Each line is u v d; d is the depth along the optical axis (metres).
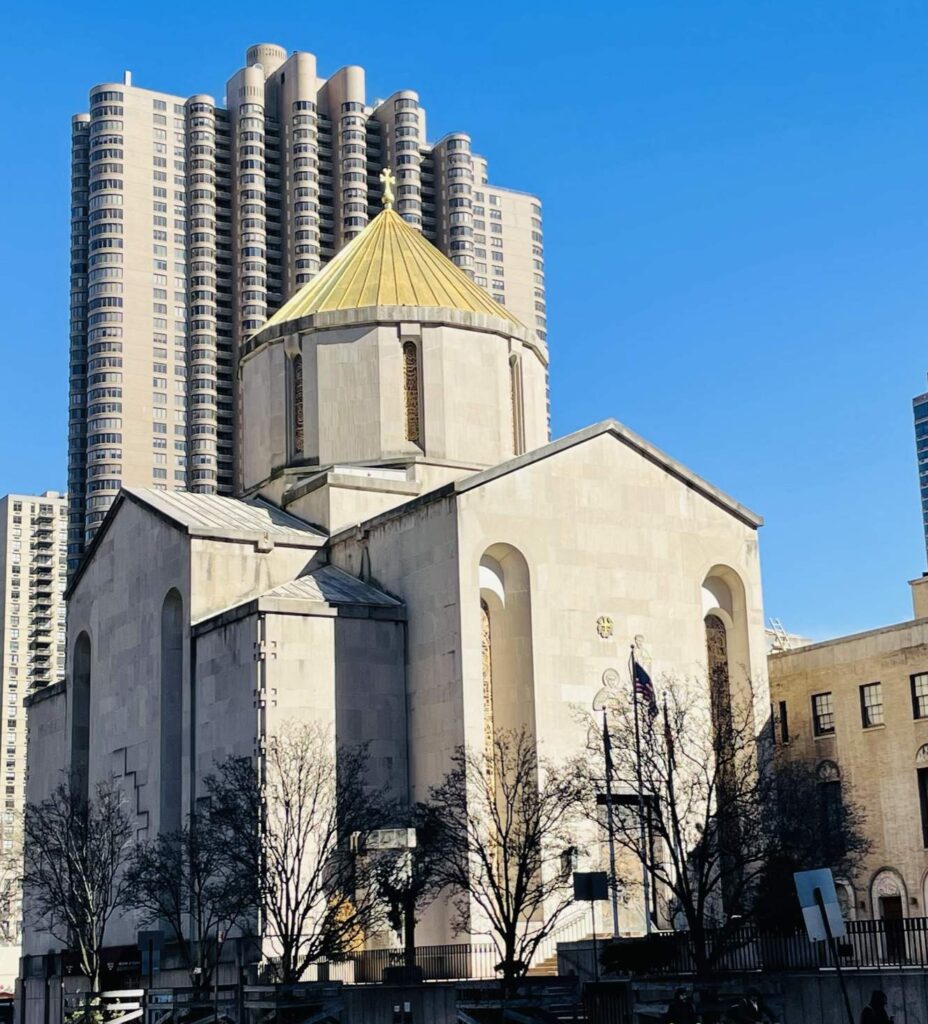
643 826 43.53
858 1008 32.81
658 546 56.12
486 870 44.56
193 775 53.88
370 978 47.12
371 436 61.66
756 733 55.34
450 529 52.34
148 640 58.53
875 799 54.34
